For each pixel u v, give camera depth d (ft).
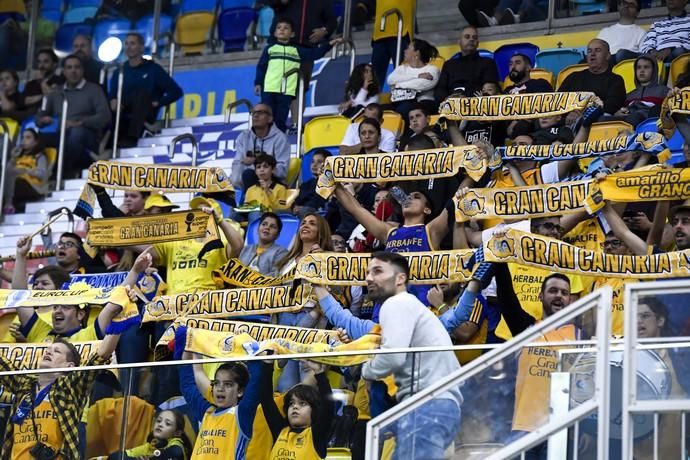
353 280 47.85
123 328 47.50
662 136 51.88
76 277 54.54
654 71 65.46
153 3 85.71
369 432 37.86
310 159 69.82
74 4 87.35
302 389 41.75
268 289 48.85
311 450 41.24
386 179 51.80
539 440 35.65
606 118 62.85
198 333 45.70
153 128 78.48
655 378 35.29
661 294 35.09
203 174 55.47
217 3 84.48
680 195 47.70
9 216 74.64
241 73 82.17
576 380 35.65
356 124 67.15
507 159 53.67
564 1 76.02
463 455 36.70
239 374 42.70
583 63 69.51
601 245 51.42
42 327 53.01
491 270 44.14
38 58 85.97
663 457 35.24
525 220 50.78
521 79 69.15
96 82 80.43
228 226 53.83
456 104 57.06
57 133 77.15
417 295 49.62
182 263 54.29
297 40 72.95
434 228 51.08
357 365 41.01
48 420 44.98
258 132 67.56
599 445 34.12
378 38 73.31
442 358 39.70
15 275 56.65
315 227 53.62
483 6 76.84
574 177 53.42
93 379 44.68
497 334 47.11
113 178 55.88
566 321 35.68
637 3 70.79
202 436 42.83
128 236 54.03
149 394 43.83
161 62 84.48
